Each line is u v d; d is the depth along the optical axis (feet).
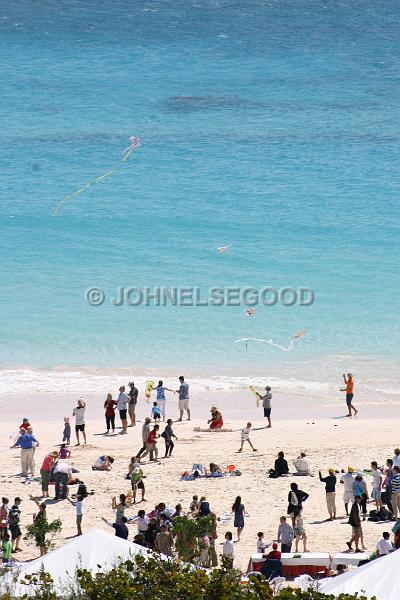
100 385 446.19
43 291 571.69
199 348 496.64
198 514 254.27
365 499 281.74
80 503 269.85
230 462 335.06
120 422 398.83
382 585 180.34
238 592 167.63
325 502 295.69
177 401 428.97
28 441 323.16
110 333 515.91
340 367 473.26
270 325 529.45
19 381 449.48
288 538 252.21
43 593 175.11
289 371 467.52
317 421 395.34
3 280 587.68
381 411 413.59
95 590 168.86
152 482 314.35
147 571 174.60
